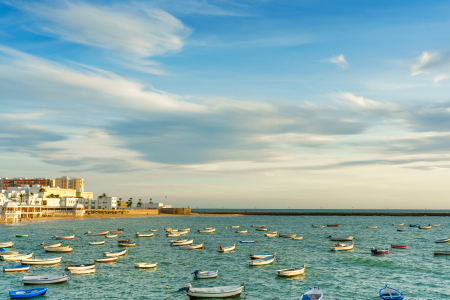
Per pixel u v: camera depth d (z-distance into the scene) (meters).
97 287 61.81
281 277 69.38
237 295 56.78
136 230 181.50
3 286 61.62
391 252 101.00
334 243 125.88
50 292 58.78
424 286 63.16
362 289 61.28
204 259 89.25
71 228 182.75
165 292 59.41
